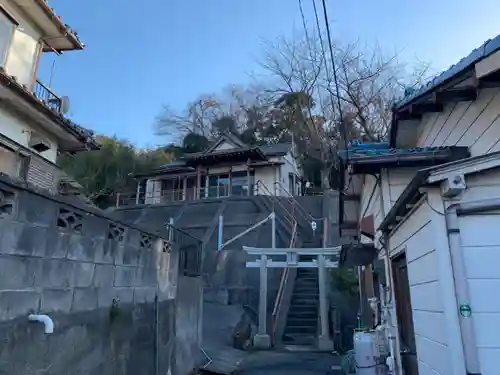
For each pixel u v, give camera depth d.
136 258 4.29
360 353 5.17
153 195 22.41
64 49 8.85
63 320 2.84
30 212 2.53
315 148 23.50
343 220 8.57
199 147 30.84
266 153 20.67
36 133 7.36
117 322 3.70
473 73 3.55
